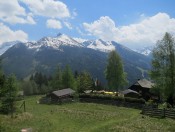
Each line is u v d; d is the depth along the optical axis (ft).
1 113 208.64
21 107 272.51
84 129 171.12
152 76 270.26
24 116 202.80
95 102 320.09
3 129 149.07
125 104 285.02
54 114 229.25
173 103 276.00
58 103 323.98
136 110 257.75
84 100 331.57
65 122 194.29
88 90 496.23
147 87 374.43
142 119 196.54
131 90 372.79
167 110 206.28
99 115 220.43
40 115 222.28
